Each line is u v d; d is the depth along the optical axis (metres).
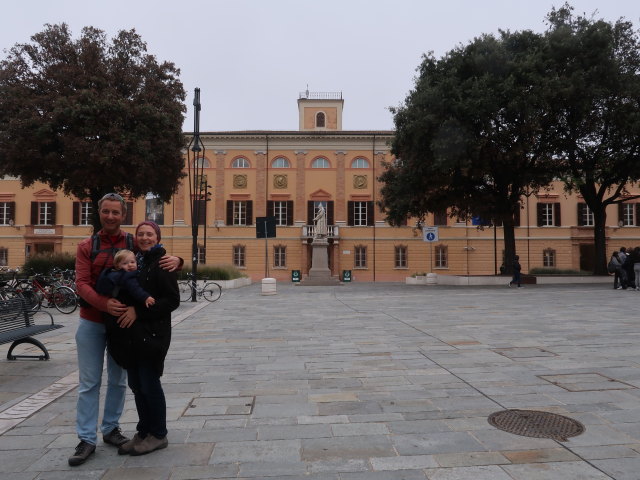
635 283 21.58
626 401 5.18
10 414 5.16
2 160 26.11
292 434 4.44
